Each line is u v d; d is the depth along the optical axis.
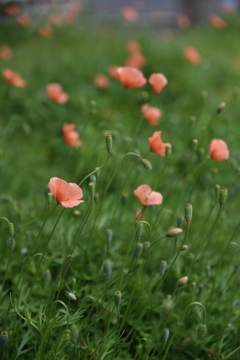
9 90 10.09
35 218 5.82
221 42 17.14
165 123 9.98
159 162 8.42
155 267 5.52
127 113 10.55
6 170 7.62
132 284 5.11
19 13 15.34
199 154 5.58
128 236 5.30
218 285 5.25
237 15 19.20
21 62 12.33
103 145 7.45
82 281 5.21
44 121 9.76
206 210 6.67
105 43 14.59
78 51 13.36
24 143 9.02
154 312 5.04
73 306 4.96
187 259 5.58
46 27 14.55
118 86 11.30
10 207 6.29
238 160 8.47
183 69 12.46
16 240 5.58
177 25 20.02
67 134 6.42
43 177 7.98
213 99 11.44
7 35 14.17
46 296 4.95
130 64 9.53
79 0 18.27
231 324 4.95
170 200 7.04
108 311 4.82
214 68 13.67
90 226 5.67
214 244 5.98
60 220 5.93
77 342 4.26
